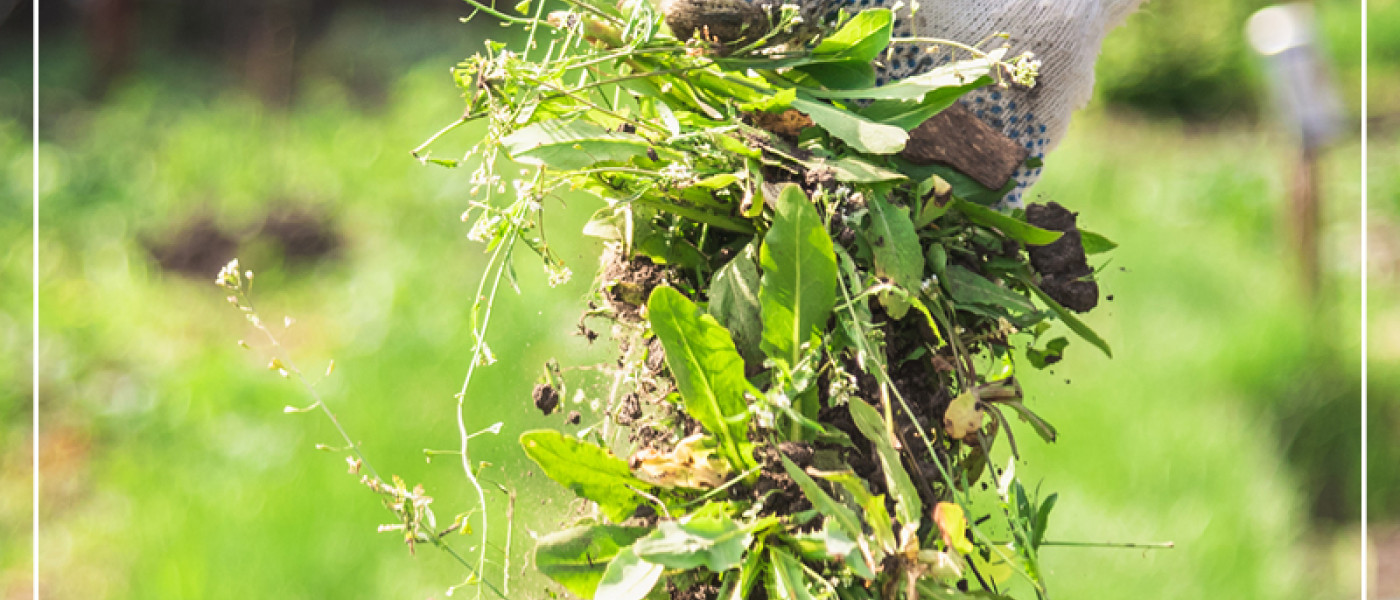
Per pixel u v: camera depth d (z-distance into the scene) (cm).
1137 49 775
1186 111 772
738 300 123
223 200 537
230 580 262
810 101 125
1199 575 262
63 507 315
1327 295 391
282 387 341
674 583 121
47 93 814
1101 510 275
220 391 344
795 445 116
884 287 117
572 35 128
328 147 598
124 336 412
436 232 464
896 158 130
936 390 131
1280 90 399
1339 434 334
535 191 127
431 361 338
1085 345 346
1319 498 322
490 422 299
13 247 502
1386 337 396
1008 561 123
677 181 123
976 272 132
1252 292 401
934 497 123
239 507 285
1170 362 344
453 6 876
